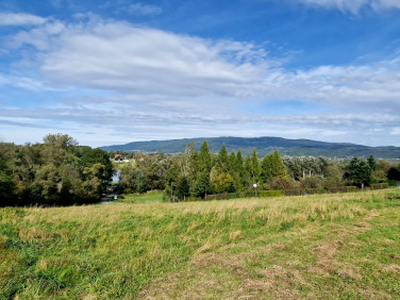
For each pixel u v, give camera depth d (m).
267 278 5.74
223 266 6.50
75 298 5.21
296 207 14.48
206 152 53.53
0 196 31.98
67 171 41.78
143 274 6.28
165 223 11.25
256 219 12.02
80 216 12.00
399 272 5.96
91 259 7.29
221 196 39.41
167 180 48.22
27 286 5.53
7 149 39.84
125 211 13.99
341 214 12.41
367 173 47.59
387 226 9.89
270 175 52.66
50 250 7.80
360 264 6.46
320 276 5.82
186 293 5.17
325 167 65.50
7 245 7.52
